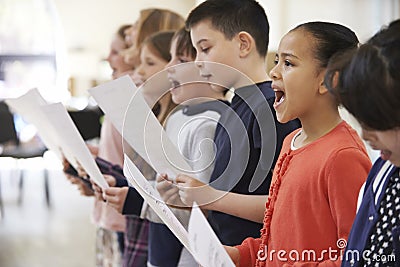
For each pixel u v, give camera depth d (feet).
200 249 4.13
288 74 4.62
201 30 5.81
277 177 4.87
